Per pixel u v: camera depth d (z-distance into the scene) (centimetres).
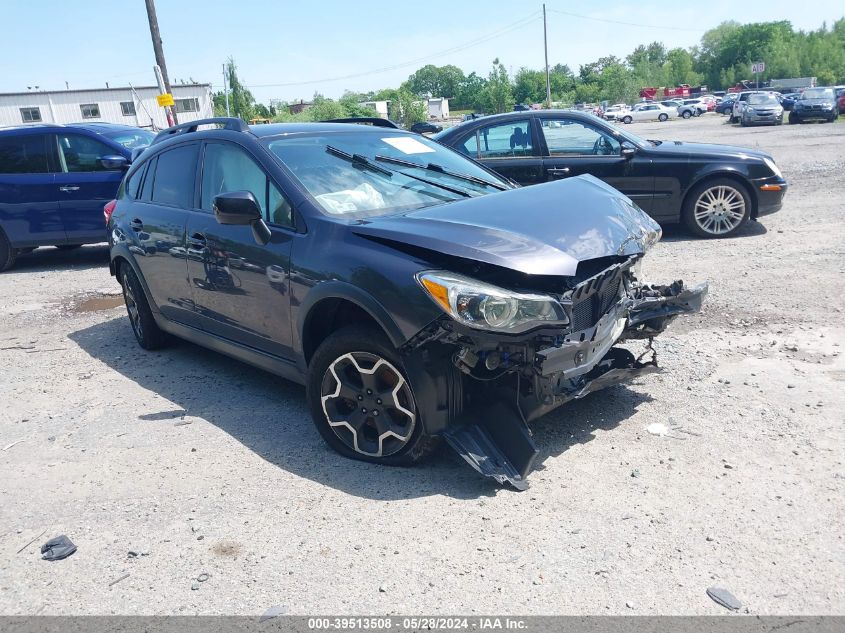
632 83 9888
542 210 365
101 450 405
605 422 396
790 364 462
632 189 888
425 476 351
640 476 338
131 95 5053
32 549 312
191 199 485
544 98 11581
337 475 357
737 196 867
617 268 351
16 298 828
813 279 657
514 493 329
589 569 273
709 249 820
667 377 454
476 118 940
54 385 525
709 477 334
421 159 468
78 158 980
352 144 454
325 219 374
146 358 575
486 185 459
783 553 276
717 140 2573
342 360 357
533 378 323
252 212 373
